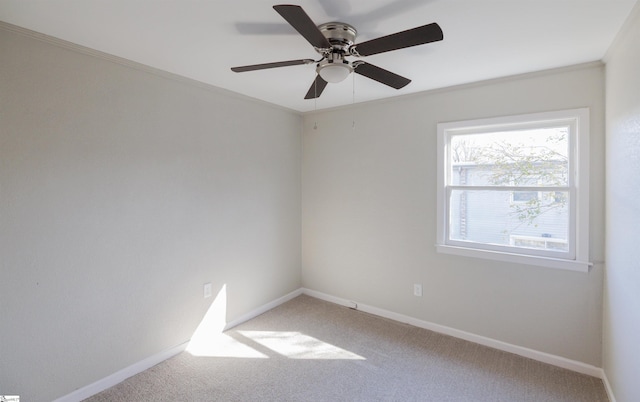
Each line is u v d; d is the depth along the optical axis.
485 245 2.77
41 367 1.91
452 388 2.21
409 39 1.46
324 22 1.70
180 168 2.63
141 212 2.38
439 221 2.95
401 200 3.18
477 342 2.80
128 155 2.29
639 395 1.55
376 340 2.87
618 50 1.88
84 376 2.10
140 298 2.39
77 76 2.02
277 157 3.59
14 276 1.81
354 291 3.56
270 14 1.64
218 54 2.14
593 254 2.30
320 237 3.81
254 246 3.34
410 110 3.08
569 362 2.41
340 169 3.60
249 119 3.23
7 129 1.76
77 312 2.06
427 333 3.00
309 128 3.84
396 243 3.23
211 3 1.54
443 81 2.66
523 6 1.54
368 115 3.36
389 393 2.16
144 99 2.37
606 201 2.19
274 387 2.22
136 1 1.52
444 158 2.90
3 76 1.75
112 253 2.22
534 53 2.10
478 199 2.82
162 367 2.46
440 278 2.98
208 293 2.88
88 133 2.08
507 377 2.32
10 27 1.74
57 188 1.95
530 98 2.48
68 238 2.01
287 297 3.79
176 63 2.30
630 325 1.68
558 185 2.48
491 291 2.73
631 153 1.65
